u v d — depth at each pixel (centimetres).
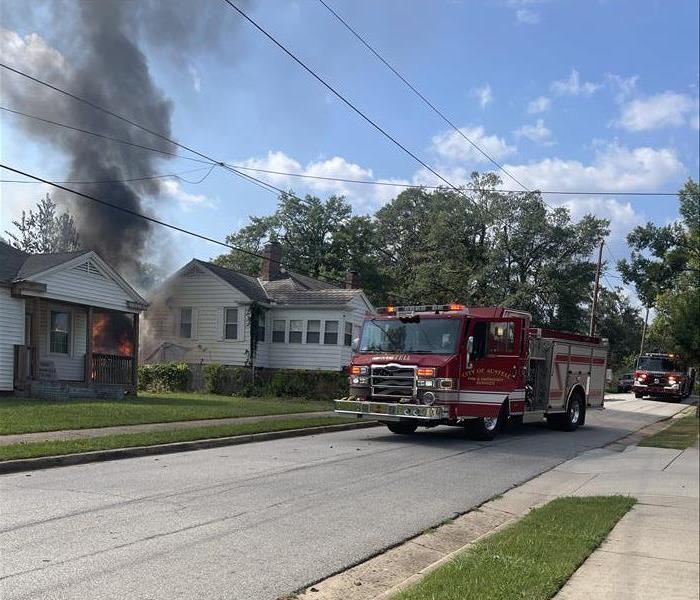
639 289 4388
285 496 796
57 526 616
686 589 503
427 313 1430
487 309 1457
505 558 559
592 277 4625
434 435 1565
